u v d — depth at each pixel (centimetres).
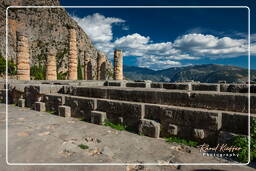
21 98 1102
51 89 1014
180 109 543
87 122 724
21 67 2150
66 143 503
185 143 512
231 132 473
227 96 532
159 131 567
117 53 2630
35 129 622
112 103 688
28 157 419
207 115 498
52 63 2561
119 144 504
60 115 828
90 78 3694
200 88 1009
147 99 678
